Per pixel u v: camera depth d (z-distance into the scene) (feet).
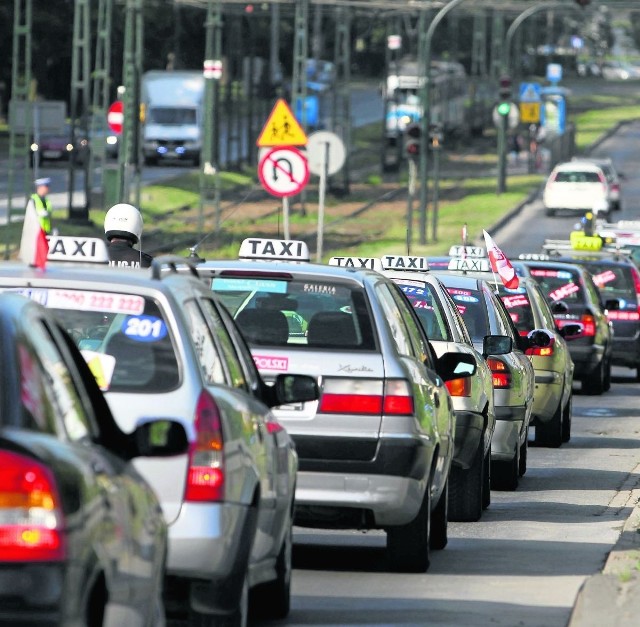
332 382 107.24
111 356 80.02
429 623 95.86
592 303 278.26
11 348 54.90
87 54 543.39
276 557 91.97
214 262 115.85
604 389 294.05
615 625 91.40
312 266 113.50
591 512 150.71
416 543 112.68
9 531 49.98
